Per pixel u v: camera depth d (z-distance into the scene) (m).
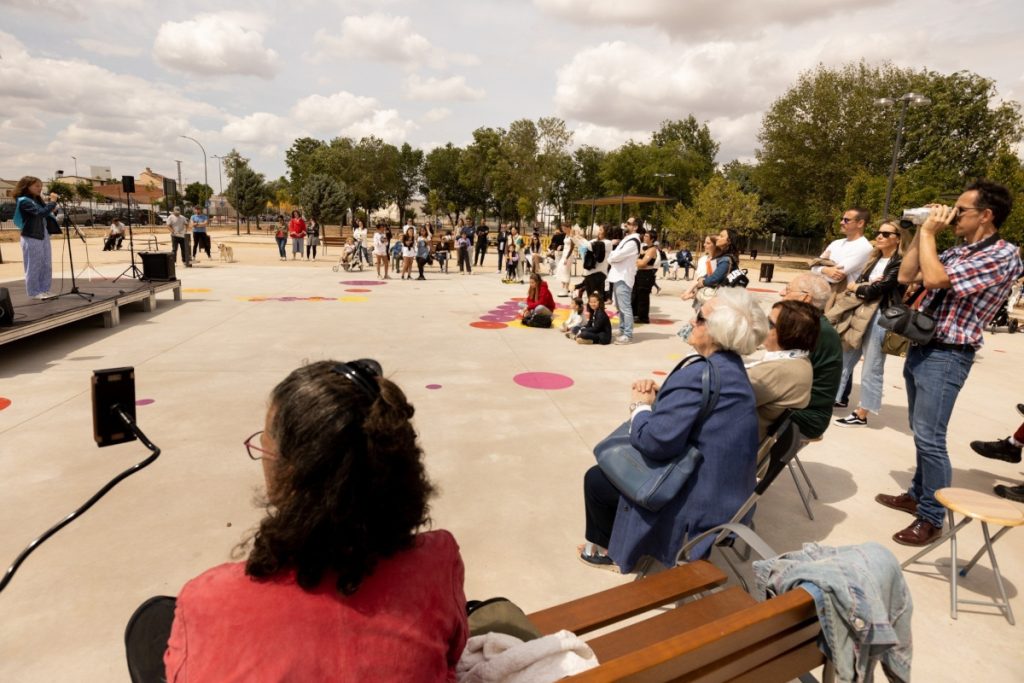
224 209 82.31
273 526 0.90
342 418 0.91
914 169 31.44
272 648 0.88
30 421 4.41
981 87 34.22
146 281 9.72
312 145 82.69
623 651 1.74
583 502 3.47
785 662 1.58
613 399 5.43
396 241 16.45
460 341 7.68
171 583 2.60
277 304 10.20
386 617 0.94
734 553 2.98
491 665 1.30
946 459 3.06
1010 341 9.64
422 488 1.03
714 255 6.92
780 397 2.66
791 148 31.61
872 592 1.52
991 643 2.42
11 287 8.64
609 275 7.93
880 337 4.76
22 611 2.40
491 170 68.62
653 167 59.03
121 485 3.46
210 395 5.12
